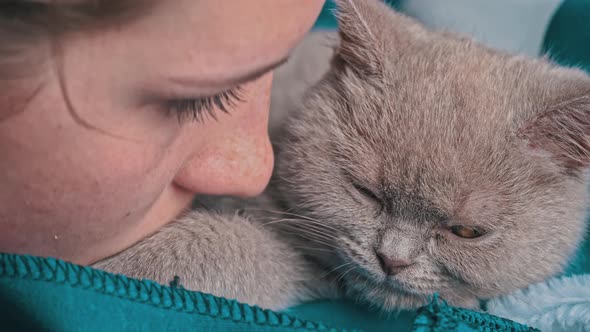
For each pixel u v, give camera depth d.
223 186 0.24
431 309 0.23
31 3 0.17
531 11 0.48
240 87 0.21
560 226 0.29
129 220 0.22
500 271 0.29
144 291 0.21
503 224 0.28
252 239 0.28
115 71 0.18
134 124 0.19
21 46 0.17
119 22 0.18
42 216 0.20
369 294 0.30
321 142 0.30
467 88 0.29
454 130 0.27
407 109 0.28
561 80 0.29
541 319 0.30
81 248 0.22
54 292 0.20
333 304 0.31
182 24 0.18
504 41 0.47
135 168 0.20
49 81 0.18
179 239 0.26
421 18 0.48
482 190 0.27
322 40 0.37
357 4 0.30
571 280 0.31
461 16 0.48
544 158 0.28
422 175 0.27
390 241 0.28
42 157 0.19
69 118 0.18
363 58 0.30
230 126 0.23
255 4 0.19
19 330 0.19
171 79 0.18
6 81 0.18
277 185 0.31
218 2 0.18
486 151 0.27
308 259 0.31
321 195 0.29
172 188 0.25
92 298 0.20
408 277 0.28
